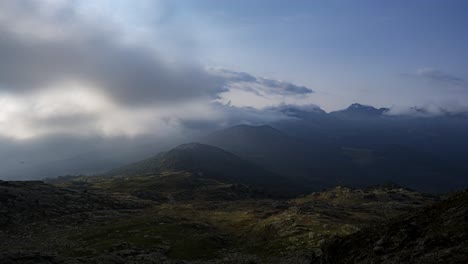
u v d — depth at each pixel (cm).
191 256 11462
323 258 5069
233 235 14838
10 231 15638
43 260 7669
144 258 10681
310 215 16225
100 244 12875
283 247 11744
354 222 15700
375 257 4197
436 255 3609
